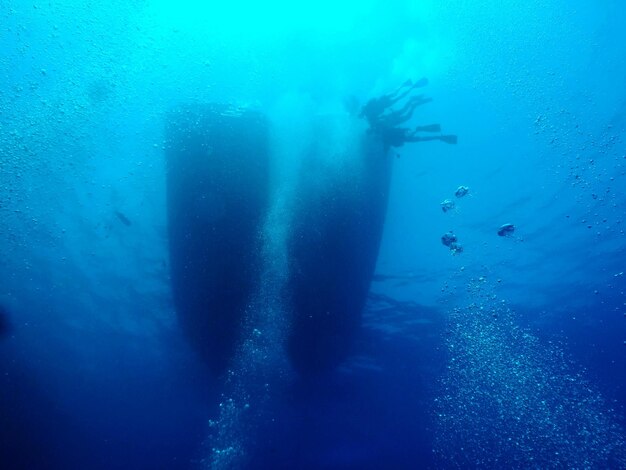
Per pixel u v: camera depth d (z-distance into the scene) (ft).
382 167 24.02
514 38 22.31
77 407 42.09
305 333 23.38
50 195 27.02
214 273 21.85
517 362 40.42
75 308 36.29
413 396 42.47
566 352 43.06
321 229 21.90
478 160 27.50
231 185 21.06
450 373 40.52
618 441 40.34
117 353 39.75
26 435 39.47
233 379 28.22
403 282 34.45
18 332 36.96
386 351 39.24
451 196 29.45
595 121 25.73
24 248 30.78
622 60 23.39
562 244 33.65
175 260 22.38
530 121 25.86
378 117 21.11
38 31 20.68
